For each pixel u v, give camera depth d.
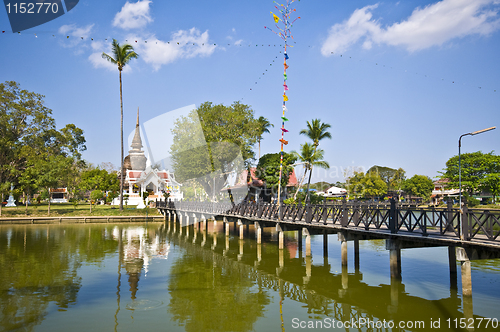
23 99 53.38
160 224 40.22
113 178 69.06
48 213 43.12
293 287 14.09
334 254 20.98
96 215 43.34
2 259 19.34
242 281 15.06
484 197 56.28
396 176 83.19
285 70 23.19
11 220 39.47
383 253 21.08
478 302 11.59
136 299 12.48
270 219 22.14
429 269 16.27
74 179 65.25
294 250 22.72
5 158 47.62
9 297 12.57
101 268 17.27
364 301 12.16
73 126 66.69
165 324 10.20
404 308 11.32
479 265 16.92
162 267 17.69
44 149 56.06
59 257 19.98
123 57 44.12
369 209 15.05
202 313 11.15
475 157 52.31
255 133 37.06
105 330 9.72
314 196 43.34
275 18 22.25
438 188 74.38
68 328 9.84
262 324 10.27
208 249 23.33
